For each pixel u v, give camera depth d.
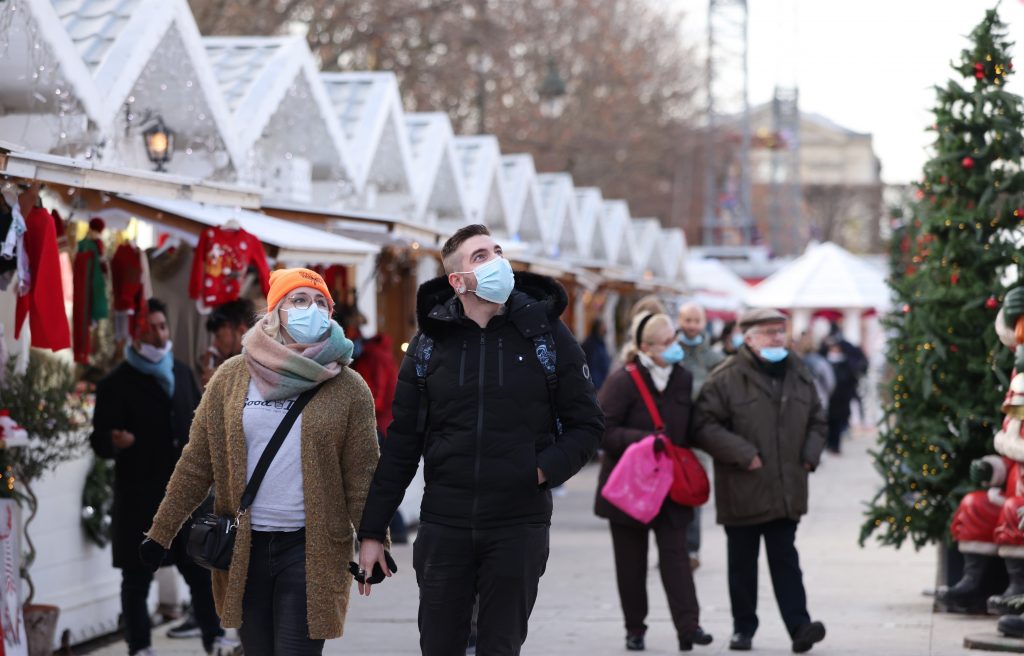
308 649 9.05
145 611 13.45
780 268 84.06
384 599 17.69
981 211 15.66
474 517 8.87
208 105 17.91
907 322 16.20
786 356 14.01
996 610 15.38
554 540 23.67
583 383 9.07
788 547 14.01
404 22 44.09
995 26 15.92
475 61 49.38
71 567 15.12
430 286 9.13
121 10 16.20
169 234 15.98
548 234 39.09
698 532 19.94
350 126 24.48
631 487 13.87
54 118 14.89
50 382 14.09
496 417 8.90
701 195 100.31
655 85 76.06
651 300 15.94
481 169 32.19
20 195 12.27
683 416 14.27
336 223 18.84
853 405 59.25
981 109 15.76
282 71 20.61
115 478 13.52
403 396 9.14
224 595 9.48
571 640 15.06
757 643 14.65
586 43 64.25
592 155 65.25
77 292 14.83
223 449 9.23
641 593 14.34
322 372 9.12
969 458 15.95
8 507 12.20
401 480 9.16
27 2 13.88
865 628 15.24
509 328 9.05
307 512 9.05
